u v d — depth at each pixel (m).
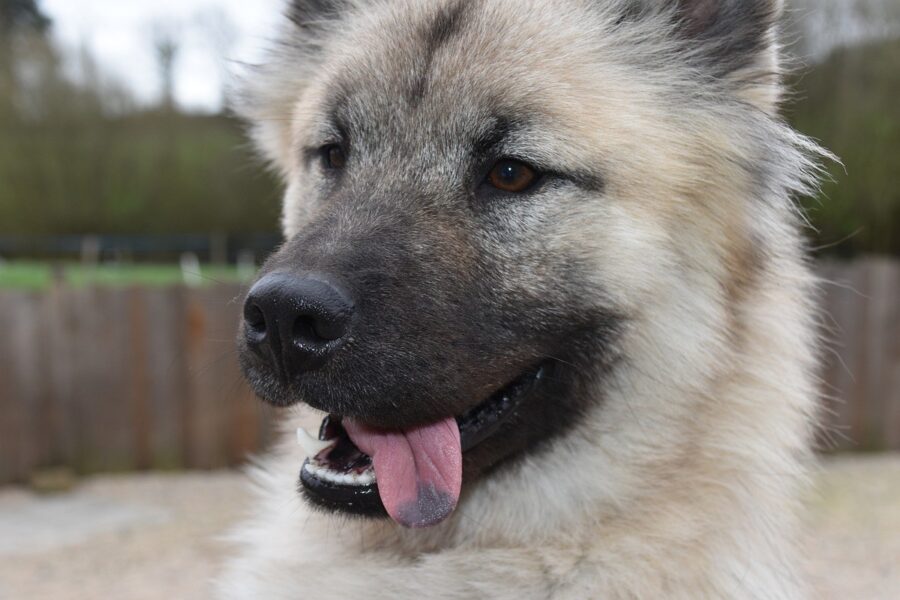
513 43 0.54
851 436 1.39
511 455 0.54
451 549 0.53
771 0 0.56
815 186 0.59
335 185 0.57
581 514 0.52
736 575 0.52
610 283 0.53
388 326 0.49
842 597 0.88
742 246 0.55
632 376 0.53
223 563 0.70
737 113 0.56
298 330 0.48
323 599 0.52
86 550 0.96
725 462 0.53
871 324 1.38
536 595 0.51
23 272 2.72
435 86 0.54
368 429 0.51
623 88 0.54
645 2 0.58
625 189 0.52
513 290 0.52
